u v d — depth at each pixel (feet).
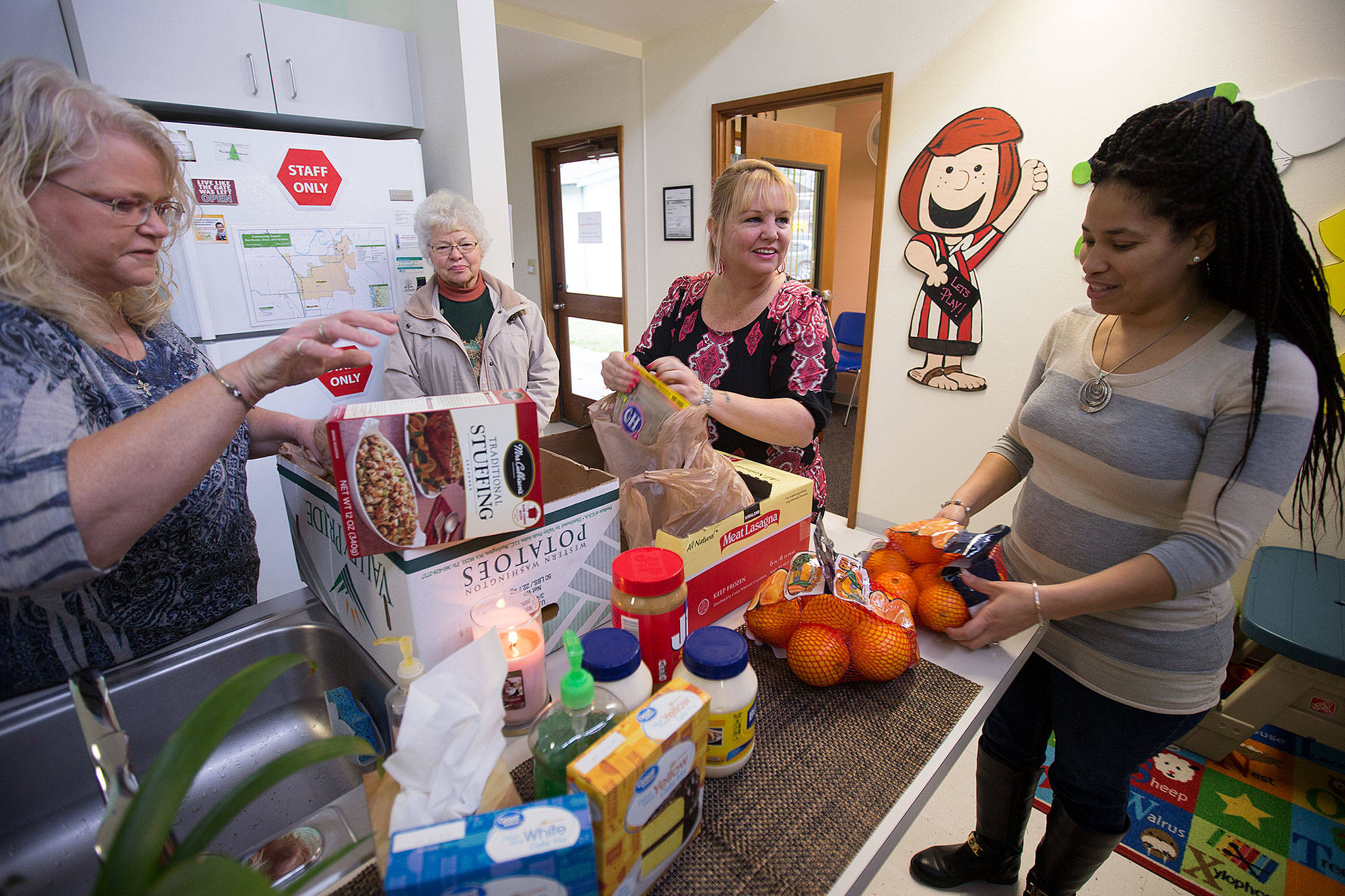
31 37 5.33
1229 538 2.68
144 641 2.90
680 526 2.82
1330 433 3.01
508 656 2.24
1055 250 7.48
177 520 2.78
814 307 4.31
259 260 6.48
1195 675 3.23
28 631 2.60
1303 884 4.81
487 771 1.73
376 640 2.59
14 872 2.39
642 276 12.93
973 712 2.53
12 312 2.11
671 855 1.84
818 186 12.84
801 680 2.66
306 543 3.06
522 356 7.16
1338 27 5.58
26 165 2.08
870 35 8.45
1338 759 5.99
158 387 2.81
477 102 7.20
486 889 1.42
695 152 11.17
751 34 9.77
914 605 3.06
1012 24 7.29
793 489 3.21
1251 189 2.48
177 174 2.70
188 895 0.99
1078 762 3.63
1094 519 3.30
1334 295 5.93
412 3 7.45
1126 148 2.69
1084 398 3.25
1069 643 3.51
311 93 6.82
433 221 6.51
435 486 2.12
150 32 5.75
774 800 2.12
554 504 2.52
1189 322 2.94
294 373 2.22
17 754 2.43
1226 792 5.64
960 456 8.84
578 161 14.07
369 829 2.01
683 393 3.49
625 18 10.09
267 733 2.93
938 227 8.30
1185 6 6.25
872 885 4.71
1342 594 5.71
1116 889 4.76
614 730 1.70
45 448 1.90
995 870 4.49
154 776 1.16
